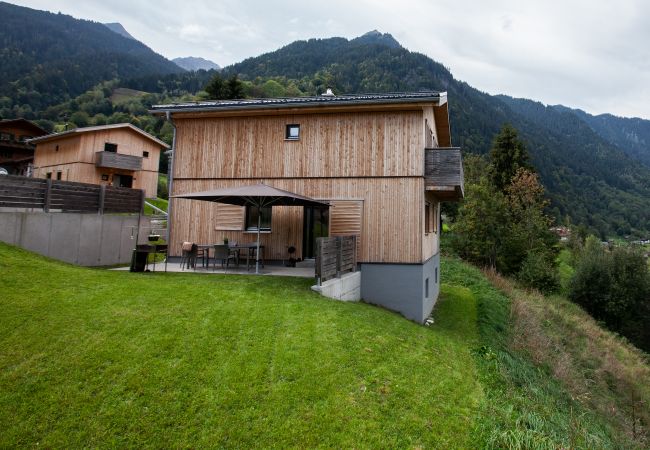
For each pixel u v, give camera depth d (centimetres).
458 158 1334
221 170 1443
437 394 611
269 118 1421
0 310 653
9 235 1011
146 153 3569
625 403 1250
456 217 3519
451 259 2855
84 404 484
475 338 1202
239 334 663
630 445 870
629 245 2966
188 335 641
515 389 761
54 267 906
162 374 541
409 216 1298
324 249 994
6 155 4312
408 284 1287
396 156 1320
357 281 1256
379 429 501
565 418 733
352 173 1347
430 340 889
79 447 431
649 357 2053
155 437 450
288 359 607
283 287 979
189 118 1470
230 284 959
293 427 482
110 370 541
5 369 529
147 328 650
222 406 500
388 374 626
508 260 2850
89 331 625
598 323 2528
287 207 1427
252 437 462
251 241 1431
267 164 1411
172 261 1466
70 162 3147
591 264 2825
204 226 1466
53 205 1144
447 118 1727
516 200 3322
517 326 1491
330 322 762
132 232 1416
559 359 1265
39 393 495
